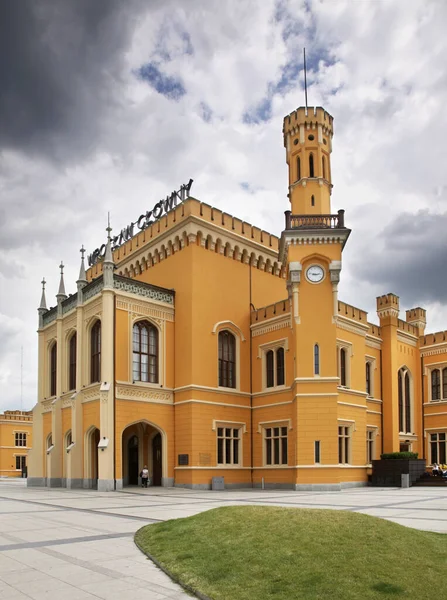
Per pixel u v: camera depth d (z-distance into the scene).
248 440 40.66
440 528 14.33
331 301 36.78
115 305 36.41
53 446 40.66
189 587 9.41
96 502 24.73
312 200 41.28
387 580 8.82
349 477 38.94
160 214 43.72
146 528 14.81
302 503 22.50
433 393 50.34
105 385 34.88
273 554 10.35
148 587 9.59
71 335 41.97
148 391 37.25
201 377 38.41
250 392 41.72
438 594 8.38
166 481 37.31
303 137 42.22
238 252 42.84
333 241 37.19
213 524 13.14
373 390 46.59
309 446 35.16
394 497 26.61
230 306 41.66
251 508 14.21
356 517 12.49
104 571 10.65
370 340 47.09
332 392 35.62
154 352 38.81
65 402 41.09
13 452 84.31
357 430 40.66
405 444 48.69
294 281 36.84
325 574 9.13
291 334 38.75
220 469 38.00
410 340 51.00
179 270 40.44
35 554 12.12
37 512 20.34
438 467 43.50
